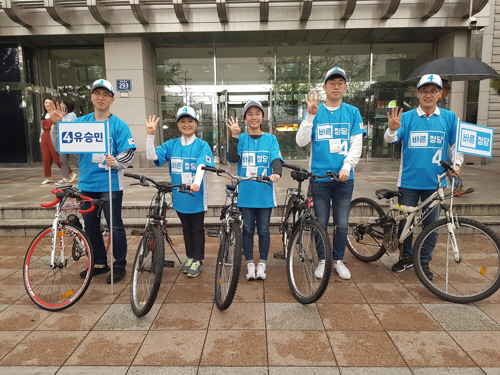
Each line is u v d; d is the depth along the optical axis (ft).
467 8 29.99
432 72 16.51
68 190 10.22
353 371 7.04
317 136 11.20
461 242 10.55
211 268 12.43
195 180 10.09
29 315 9.27
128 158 10.95
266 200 11.22
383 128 38.50
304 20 30.81
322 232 9.44
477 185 21.39
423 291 10.54
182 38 33.86
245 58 37.52
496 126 34.50
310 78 37.88
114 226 11.30
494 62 33.73
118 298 10.19
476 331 8.39
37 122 37.55
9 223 16.60
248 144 11.32
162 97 37.65
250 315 9.19
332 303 9.82
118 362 7.36
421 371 7.02
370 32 32.78
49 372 7.06
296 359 7.41
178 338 8.19
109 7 30.94
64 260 10.22
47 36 32.63
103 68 37.63
